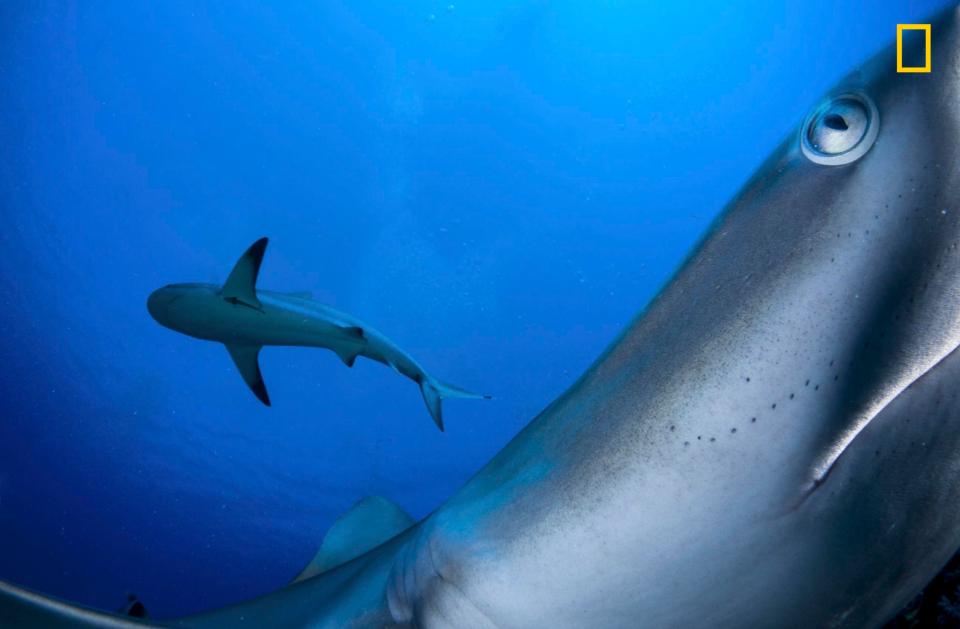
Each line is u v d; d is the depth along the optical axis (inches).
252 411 872.9
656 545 38.4
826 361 36.2
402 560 52.5
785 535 37.4
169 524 837.8
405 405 894.4
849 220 35.9
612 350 41.5
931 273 34.9
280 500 868.6
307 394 885.8
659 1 869.2
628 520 38.6
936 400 35.8
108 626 56.4
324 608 64.6
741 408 36.9
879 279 35.5
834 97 36.6
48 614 54.1
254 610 74.6
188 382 861.8
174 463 855.1
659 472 38.0
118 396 850.1
